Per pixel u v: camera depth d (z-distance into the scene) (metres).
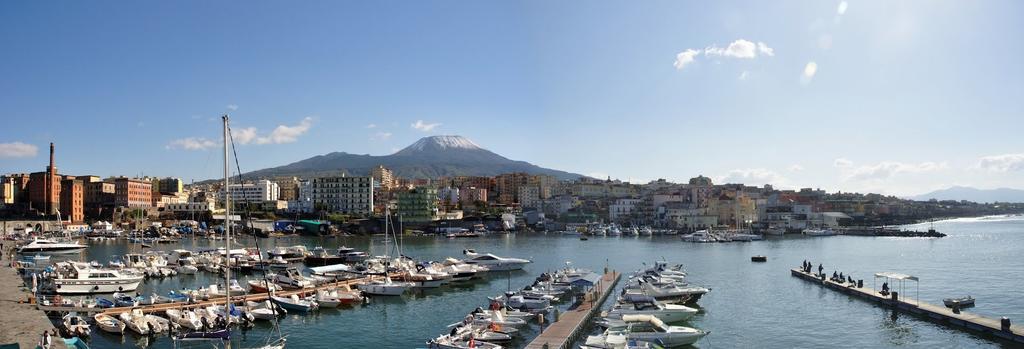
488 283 124.31
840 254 188.50
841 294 106.00
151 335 75.00
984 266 149.00
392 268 131.75
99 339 73.19
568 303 98.00
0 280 105.31
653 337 71.00
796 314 89.50
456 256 190.62
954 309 83.19
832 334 77.88
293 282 110.62
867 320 84.88
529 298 93.62
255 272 138.38
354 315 90.25
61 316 81.31
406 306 97.44
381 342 75.50
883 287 97.56
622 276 134.38
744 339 75.88
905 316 86.81
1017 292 107.94
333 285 108.56
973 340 73.50
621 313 81.19
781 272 140.12
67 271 121.31
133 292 110.75
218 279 127.75
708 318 87.19
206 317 79.31
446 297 106.19
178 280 126.56
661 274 119.56
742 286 117.06
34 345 60.22
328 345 73.94
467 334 70.19
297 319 87.12
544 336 71.19
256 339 75.19
